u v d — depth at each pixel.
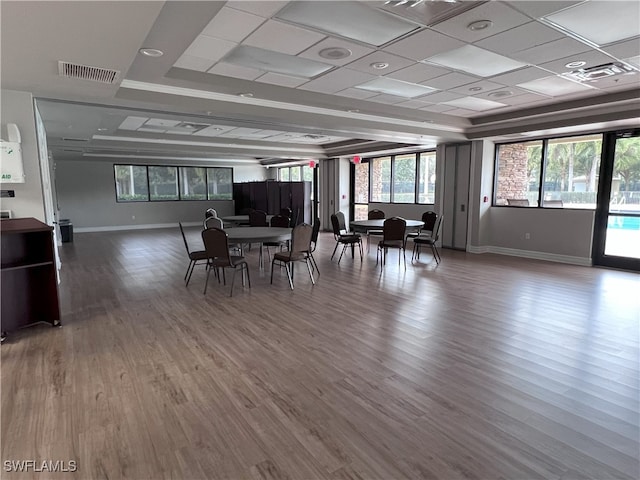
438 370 2.83
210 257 4.95
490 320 3.88
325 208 12.29
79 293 4.97
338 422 2.22
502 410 2.33
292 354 3.12
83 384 2.65
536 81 4.66
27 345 3.31
